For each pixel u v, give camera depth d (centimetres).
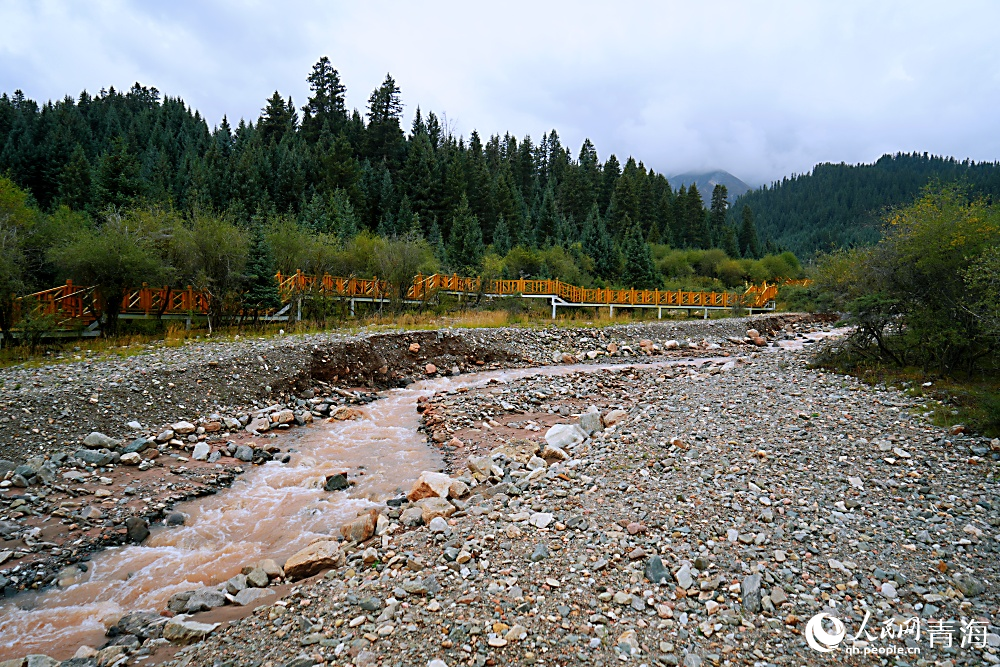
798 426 1085
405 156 8081
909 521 720
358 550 707
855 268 1727
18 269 1582
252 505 878
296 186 5881
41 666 497
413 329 2288
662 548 657
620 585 588
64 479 857
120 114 9525
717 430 1079
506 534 698
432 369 1955
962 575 597
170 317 2028
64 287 1703
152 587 651
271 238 2727
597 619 531
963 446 952
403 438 1246
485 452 1144
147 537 760
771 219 18838
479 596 568
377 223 6012
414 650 491
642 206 8475
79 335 1719
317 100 9262
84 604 612
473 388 1708
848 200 18600
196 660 491
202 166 6050
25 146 5594
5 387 1090
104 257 1700
